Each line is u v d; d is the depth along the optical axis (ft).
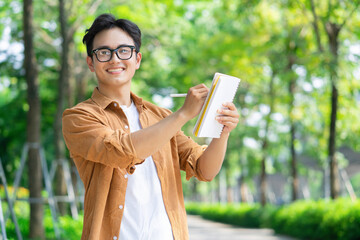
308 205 48.14
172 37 52.24
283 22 52.37
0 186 50.65
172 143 7.83
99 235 6.93
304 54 49.37
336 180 44.14
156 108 8.14
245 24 56.24
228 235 55.01
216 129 7.22
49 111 60.44
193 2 44.91
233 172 107.14
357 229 34.30
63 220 39.55
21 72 47.42
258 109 65.26
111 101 7.41
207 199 185.88
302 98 57.98
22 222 34.50
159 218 7.25
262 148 69.51
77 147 6.93
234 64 54.54
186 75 58.13
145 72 61.05
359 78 43.29
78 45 47.26
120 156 6.57
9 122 56.29
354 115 51.21
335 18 41.96
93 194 7.07
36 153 31.40
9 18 42.47
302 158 78.89
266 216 65.87
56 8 43.32
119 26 7.48
